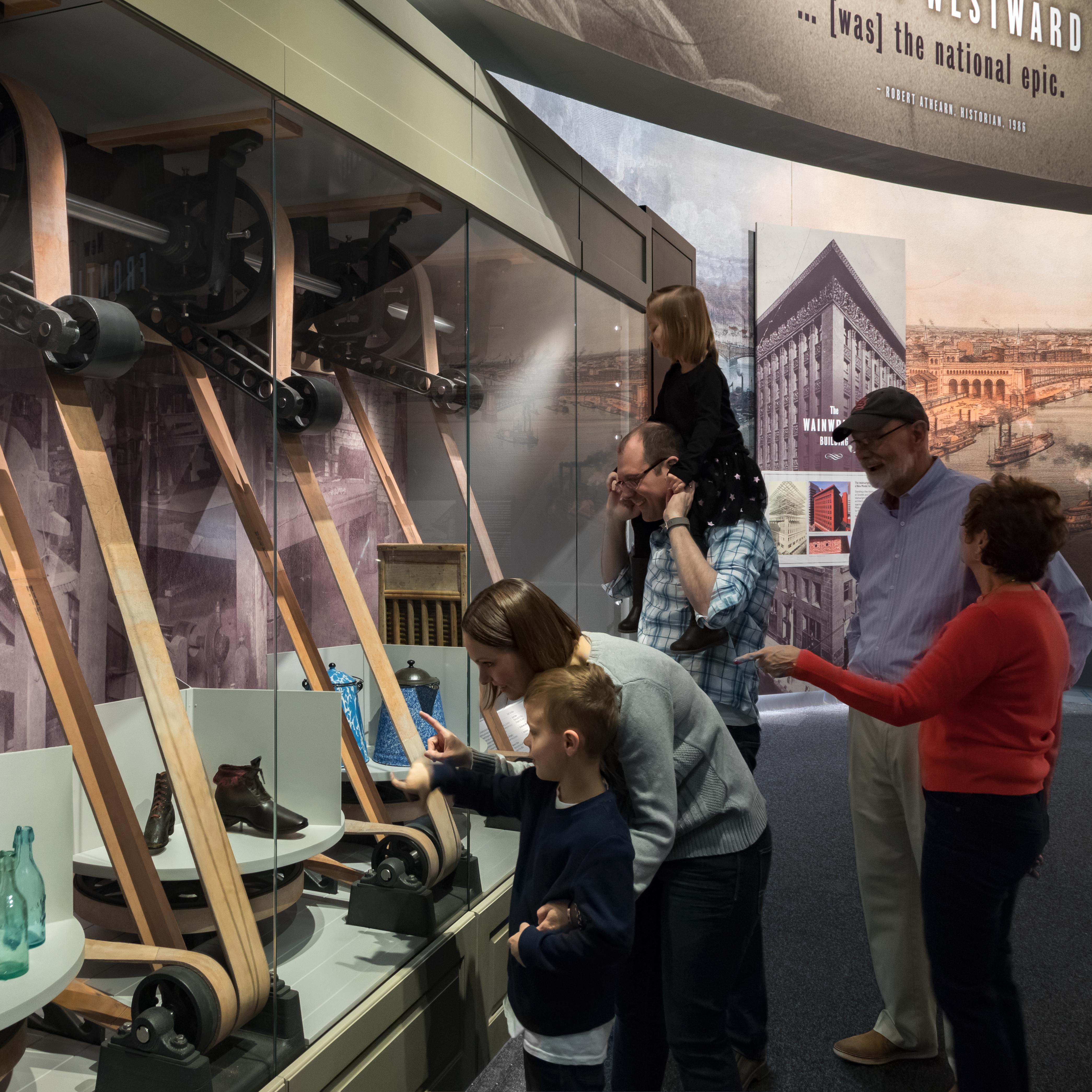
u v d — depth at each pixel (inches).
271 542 65.0
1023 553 64.9
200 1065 55.7
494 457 99.9
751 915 63.7
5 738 54.8
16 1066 55.1
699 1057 62.5
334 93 72.6
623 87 150.3
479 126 98.8
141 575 57.0
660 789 58.6
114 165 56.5
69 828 56.7
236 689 62.2
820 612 286.4
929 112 187.8
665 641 83.1
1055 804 180.2
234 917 60.1
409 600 83.5
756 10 158.2
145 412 57.4
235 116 62.0
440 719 87.6
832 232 285.6
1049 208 231.9
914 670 67.1
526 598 59.7
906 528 82.3
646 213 159.8
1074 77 210.1
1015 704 65.2
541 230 114.6
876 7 178.4
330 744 71.2
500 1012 95.2
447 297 90.6
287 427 68.4
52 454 54.4
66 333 52.6
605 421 138.6
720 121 168.4
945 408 312.7
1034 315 317.4
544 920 55.5
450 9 119.6
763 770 207.2
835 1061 87.7
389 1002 73.6
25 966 53.7
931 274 310.5
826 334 285.9
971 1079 66.7
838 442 85.9
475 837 98.6
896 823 84.7
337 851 73.9
